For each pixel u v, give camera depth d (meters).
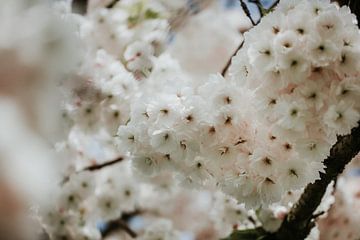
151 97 0.99
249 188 0.90
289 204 1.21
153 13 1.52
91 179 1.44
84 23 1.43
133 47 1.29
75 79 0.50
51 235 1.42
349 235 1.45
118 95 1.23
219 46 2.02
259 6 1.00
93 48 1.44
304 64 0.81
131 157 0.99
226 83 0.90
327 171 1.03
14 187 0.31
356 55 0.81
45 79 0.35
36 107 0.34
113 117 1.23
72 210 1.43
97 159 1.55
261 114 0.85
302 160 0.87
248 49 0.84
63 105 0.46
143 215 1.85
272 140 0.88
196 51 2.01
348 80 0.81
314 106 0.82
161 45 1.43
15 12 0.36
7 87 0.33
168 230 1.60
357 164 1.75
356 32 0.83
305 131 0.84
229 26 2.04
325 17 0.82
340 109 0.81
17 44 0.35
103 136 1.45
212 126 0.91
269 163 0.88
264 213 1.23
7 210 0.31
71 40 0.37
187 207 1.90
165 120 0.93
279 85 0.83
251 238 1.24
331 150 1.01
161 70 1.30
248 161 0.90
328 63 0.81
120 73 1.26
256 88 0.85
